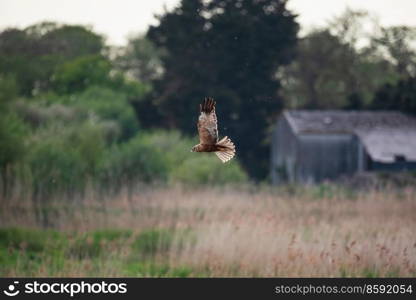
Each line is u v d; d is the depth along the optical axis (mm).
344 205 121625
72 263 84312
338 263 81188
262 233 89188
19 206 115062
